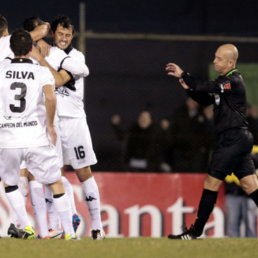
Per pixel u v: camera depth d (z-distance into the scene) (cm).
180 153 3662
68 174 3195
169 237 2186
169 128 3684
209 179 2119
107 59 4238
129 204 3281
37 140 1920
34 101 1917
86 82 4219
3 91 1916
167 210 3303
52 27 2197
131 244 1883
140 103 4234
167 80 4228
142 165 3662
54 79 1992
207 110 3688
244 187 2147
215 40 3703
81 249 1770
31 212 3070
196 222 2136
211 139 3662
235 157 2095
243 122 2109
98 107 4197
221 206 3334
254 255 1731
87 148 2227
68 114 2197
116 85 4228
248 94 4459
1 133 1925
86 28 4403
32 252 1719
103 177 3278
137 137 3672
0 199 3059
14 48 1944
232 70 2127
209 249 1811
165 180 3316
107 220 3262
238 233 3334
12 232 2077
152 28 4472
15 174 1975
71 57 2181
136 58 4256
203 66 4291
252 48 4453
